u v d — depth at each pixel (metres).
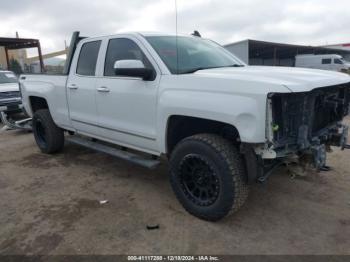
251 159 2.81
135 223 3.14
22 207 3.55
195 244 2.77
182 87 3.04
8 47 21.73
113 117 3.95
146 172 4.62
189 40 4.06
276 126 2.58
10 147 6.27
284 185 3.97
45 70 6.39
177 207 3.47
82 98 4.38
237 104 2.61
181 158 3.16
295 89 2.47
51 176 4.52
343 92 3.57
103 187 4.09
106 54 4.04
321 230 2.96
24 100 5.84
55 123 5.25
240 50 26.45
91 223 3.16
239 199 2.87
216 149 2.84
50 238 2.91
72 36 4.69
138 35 3.68
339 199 3.57
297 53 36.69
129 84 3.62
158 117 3.30
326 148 3.61
